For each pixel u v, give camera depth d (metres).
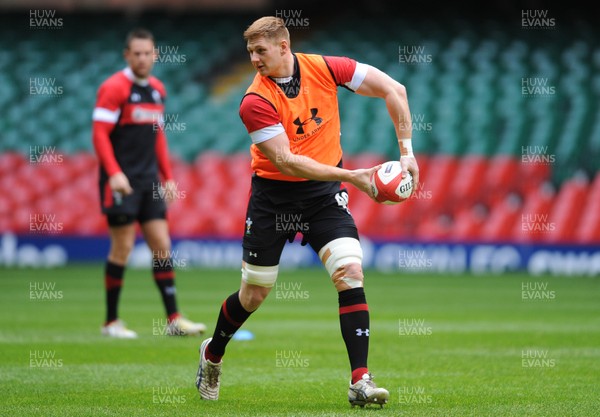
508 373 24.25
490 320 39.53
